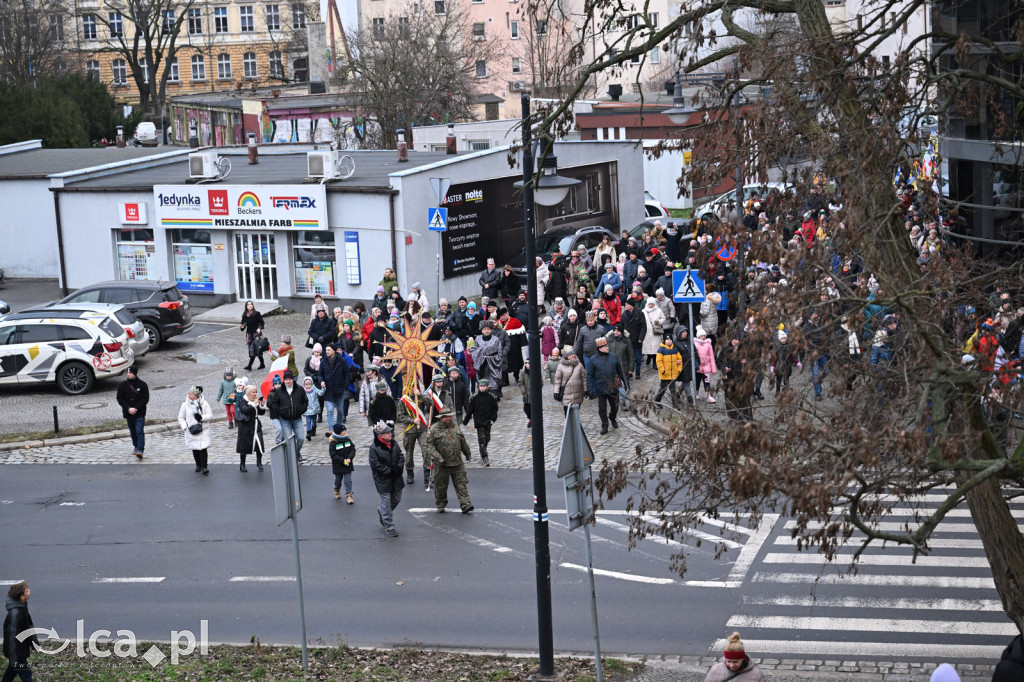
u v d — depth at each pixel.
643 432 23.97
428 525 19.19
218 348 35.69
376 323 29.36
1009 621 14.27
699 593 15.72
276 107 66.81
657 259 33.16
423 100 62.53
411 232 38.38
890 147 10.78
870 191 10.55
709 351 24.66
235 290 41.91
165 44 111.44
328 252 40.06
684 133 12.75
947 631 14.05
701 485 11.16
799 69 11.67
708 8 12.34
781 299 10.25
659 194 56.28
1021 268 11.38
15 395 31.20
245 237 41.28
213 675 13.31
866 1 16.38
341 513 20.05
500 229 41.78
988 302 11.46
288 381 22.86
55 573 17.64
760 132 11.69
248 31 112.88
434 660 13.83
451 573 16.94
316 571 17.27
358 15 94.44
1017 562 11.12
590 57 68.62
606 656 13.86
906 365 9.88
